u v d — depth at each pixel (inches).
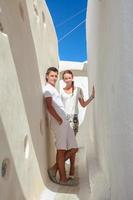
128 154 80.6
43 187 163.2
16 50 121.1
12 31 118.6
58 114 171.6
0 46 98.8
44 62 201.6
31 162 136.4
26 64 138.6
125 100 81.0
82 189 165.9
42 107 173.8
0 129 94.2
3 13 109.0
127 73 80.1
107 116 126.3
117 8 91.1
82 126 327.0
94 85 203.9
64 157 175.6
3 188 95.3
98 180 146.0
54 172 180.9
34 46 164.1
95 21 185.6
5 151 98.4
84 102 203.2
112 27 104.3
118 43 89.2
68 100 198.5
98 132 178.1
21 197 116.7
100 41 154.3
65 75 200.7
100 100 161.0
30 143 136.1
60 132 171.6
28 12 156.2
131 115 79.6
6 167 100.7
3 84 99.6
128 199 81.8
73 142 176.6
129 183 80.8
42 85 181.6
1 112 96.3
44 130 178.5
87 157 221.3
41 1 203.9
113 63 102.7
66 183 173.2
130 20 79.6
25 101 129.9
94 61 203.2
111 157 114.2
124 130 82.7
